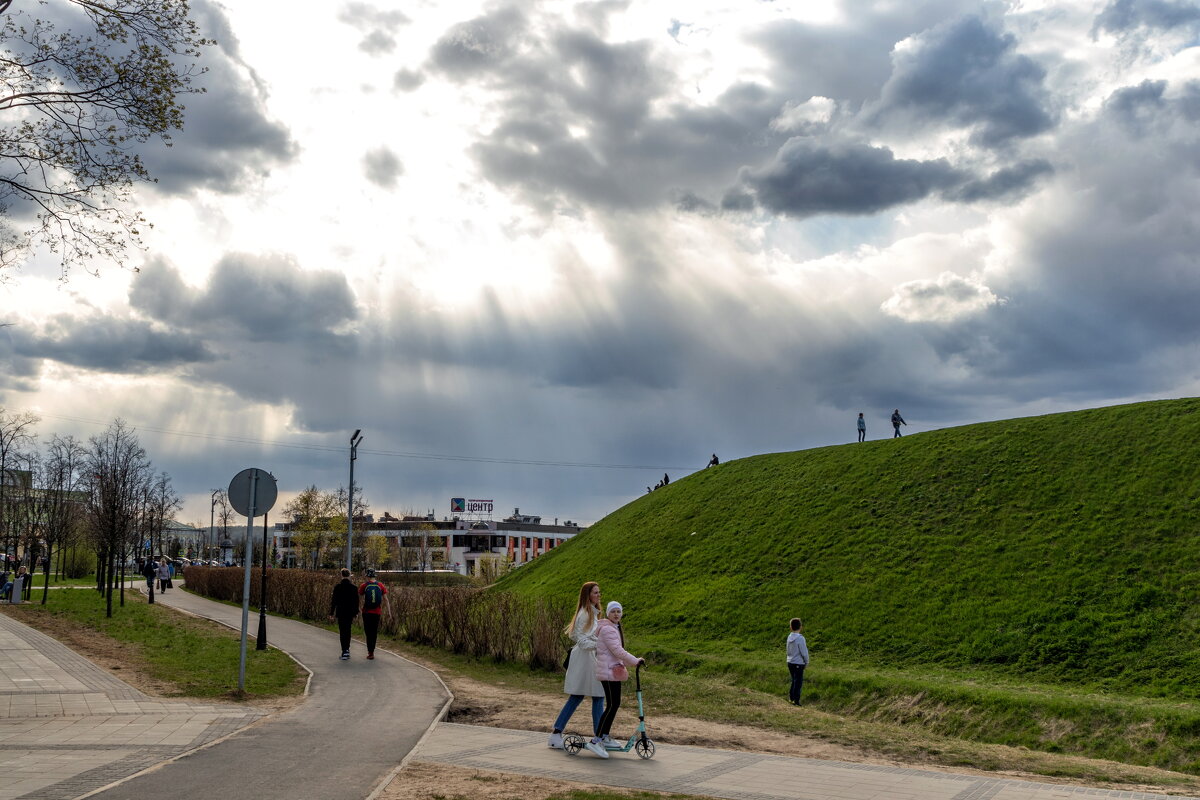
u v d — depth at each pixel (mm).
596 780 9633
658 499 51938
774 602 32125
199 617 33000
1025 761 12414
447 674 20203
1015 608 26219
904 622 27750
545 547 147375
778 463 48031
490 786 9055
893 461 40906
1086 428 36750
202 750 10438
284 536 109562
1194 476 30047
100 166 14719
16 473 46375
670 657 27484
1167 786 11172
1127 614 24047
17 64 13961
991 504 33625
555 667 21359
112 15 14016
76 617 30938
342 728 12344
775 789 9539
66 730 11711
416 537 122938
